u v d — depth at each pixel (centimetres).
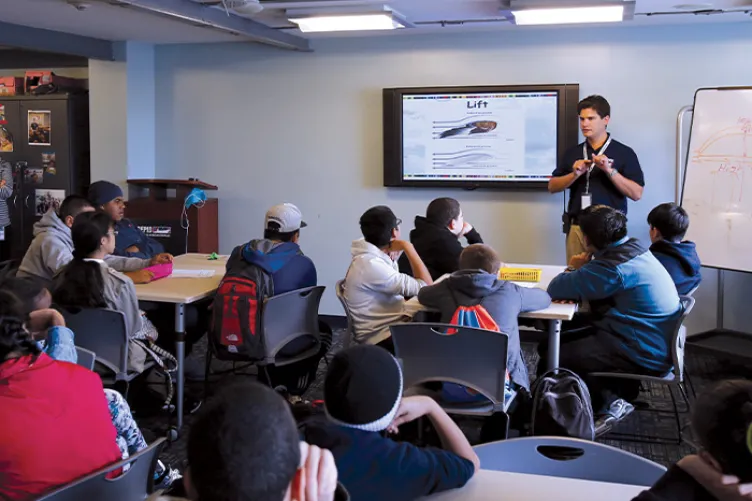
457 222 433
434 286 329
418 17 531
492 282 318
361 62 615
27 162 675
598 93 568
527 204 592
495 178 588
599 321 364
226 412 101
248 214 655
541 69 576
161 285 404
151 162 669
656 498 124
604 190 505
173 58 658
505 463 177
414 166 604
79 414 182
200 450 100
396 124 602
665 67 553
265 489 99
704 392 122
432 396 319
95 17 520
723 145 499
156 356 373
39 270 414
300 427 154
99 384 191
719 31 541
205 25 493
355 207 630
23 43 555
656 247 415
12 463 174
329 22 508
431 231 424
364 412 151
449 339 304
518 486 155
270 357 374
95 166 651
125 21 536
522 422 356
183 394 422
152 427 398
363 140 622
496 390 304
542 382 306
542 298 335
